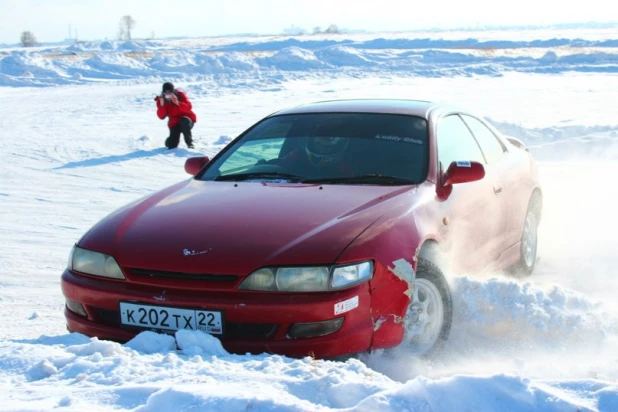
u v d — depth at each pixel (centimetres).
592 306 413
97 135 1518
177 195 418
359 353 335
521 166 546
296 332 324
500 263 494
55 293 534
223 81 3098
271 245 337
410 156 427
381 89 2516
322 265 326
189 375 276
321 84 2862
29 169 1116
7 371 290
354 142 444
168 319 336
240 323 328
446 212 406
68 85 3375
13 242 694
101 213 822
